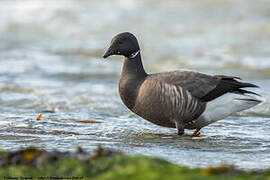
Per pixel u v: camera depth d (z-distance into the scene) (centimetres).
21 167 841
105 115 1636
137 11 3788
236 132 1417
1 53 2866
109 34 3284
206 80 1339
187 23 3472
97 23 3547
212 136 1362
